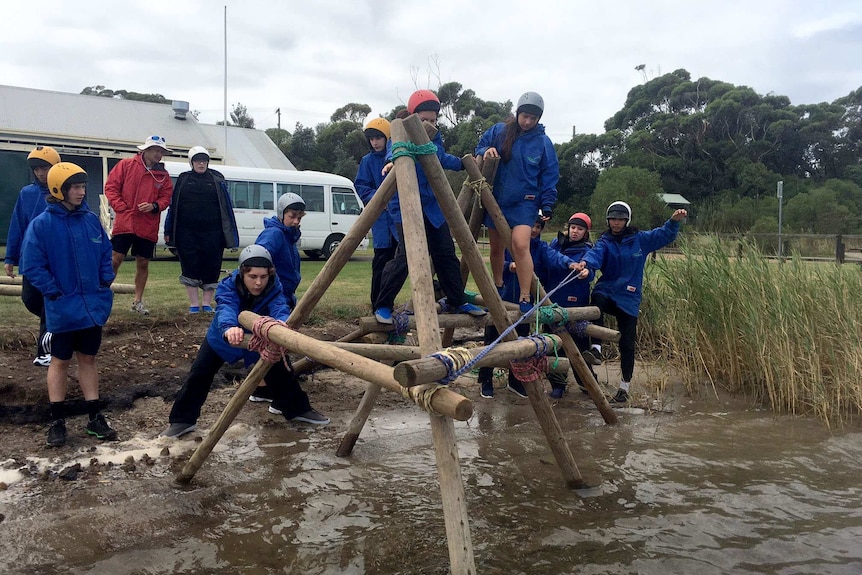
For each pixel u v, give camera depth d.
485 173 5.16
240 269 4.79
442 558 3.62
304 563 3.53
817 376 6.24
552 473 4.83
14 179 18.14
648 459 5.10
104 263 4.98
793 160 40.47
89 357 5.01
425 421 5.88
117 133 23.52
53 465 4.56
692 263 7.41
